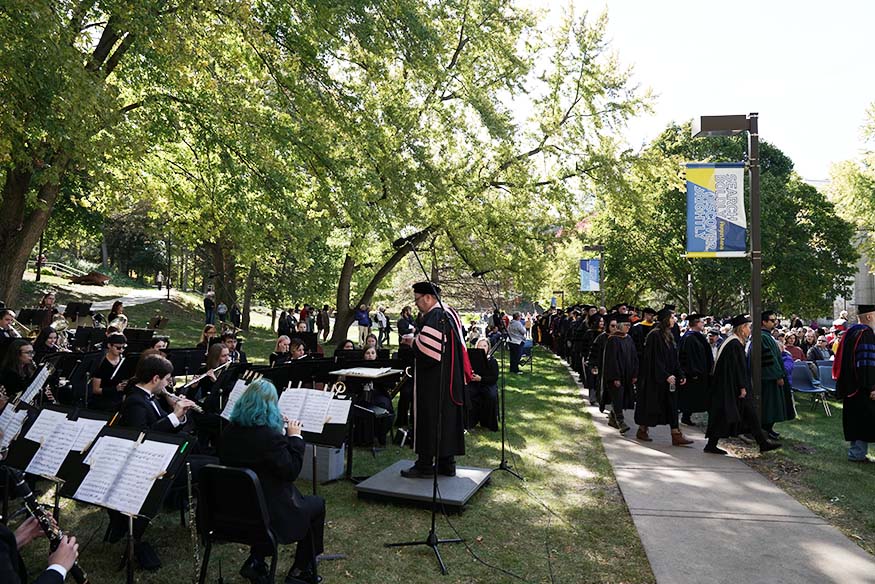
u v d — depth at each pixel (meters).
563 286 35.06
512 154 20.83
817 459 8.03
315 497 4.37
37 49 8.41
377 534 5.34
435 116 18.94
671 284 34.12
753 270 9.38
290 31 12.04
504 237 21.31
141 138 10.56
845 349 7.93
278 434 4.06
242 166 12.95
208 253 32.34
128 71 12.72
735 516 5.84
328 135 12.67
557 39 21.44
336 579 4.46
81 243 54.66
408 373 8.18
